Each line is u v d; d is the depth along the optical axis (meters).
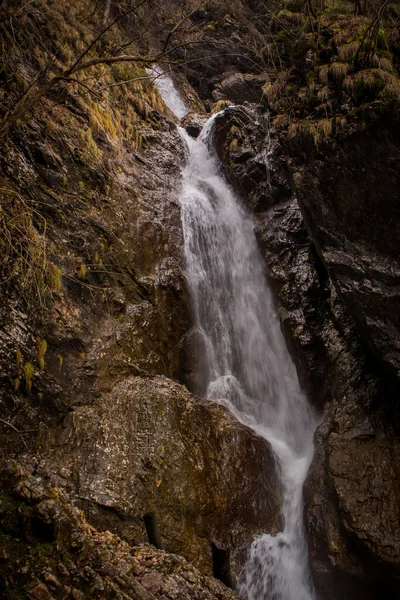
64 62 9.40
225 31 15.20
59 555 4.14
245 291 9.85
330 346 7.87
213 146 11.72
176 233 9.42
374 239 6.40
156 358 7.59
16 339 5.99
